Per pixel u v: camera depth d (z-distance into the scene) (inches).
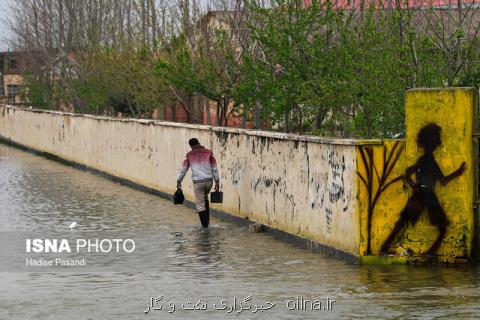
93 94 2105.1
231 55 1347.2
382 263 769.6
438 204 761.6
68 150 2023.9
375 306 627.2
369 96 955.3
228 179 1086.4
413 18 1079.6
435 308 617.6
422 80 940.6
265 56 1251.8
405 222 769.6
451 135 756.6
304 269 767.1
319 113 1115.3
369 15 1011.9
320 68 1105.4
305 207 877.8
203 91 1451.8
